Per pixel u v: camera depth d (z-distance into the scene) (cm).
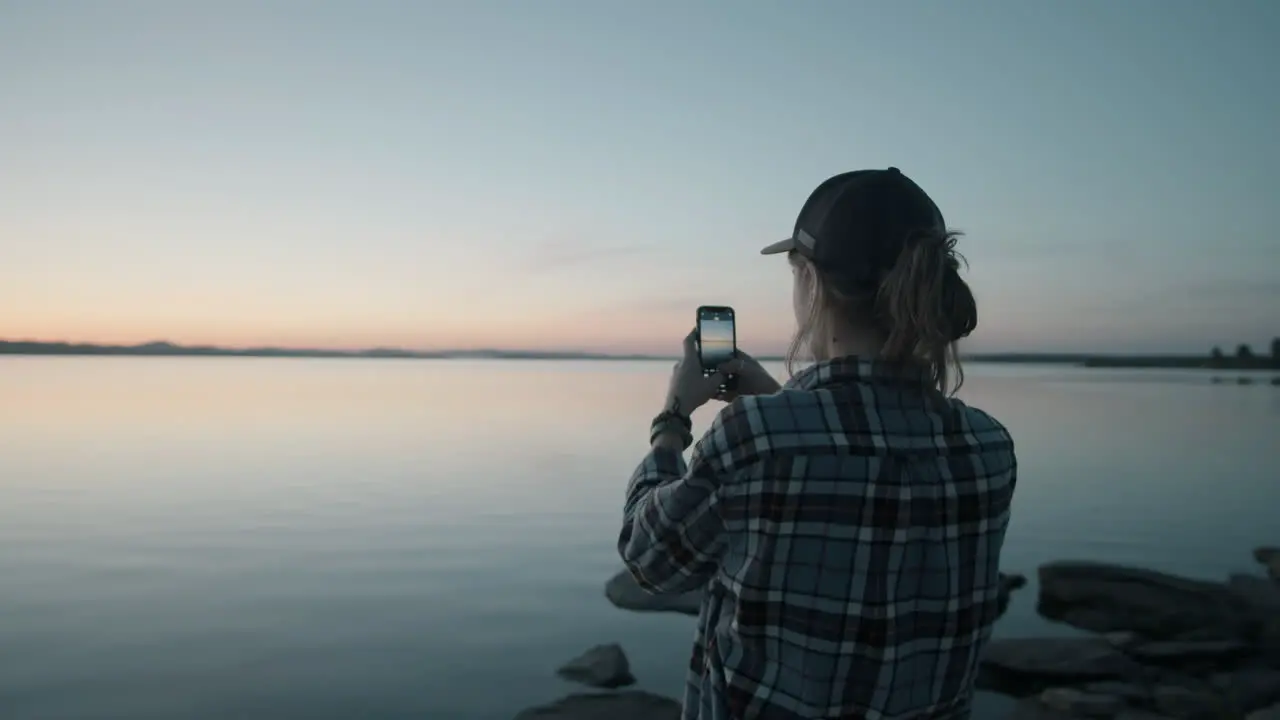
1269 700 534
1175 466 1811
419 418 3306
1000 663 598
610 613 758
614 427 2903
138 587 839
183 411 3584
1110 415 3588
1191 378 13150
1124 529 1126
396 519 1191
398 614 752
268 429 2747
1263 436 2614
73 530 1111
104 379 7494
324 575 886
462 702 556
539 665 628
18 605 772
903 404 122
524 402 4572
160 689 577
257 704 552
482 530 1115
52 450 2089
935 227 128
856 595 115
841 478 116
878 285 124
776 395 122
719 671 124
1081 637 672
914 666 117
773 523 116
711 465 122
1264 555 943
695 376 155
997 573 128
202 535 1080
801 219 134
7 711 539
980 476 124
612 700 538
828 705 115
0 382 6556
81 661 630
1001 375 16038
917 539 117
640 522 134
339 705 552
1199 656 622
